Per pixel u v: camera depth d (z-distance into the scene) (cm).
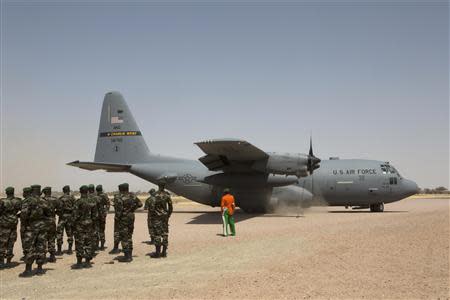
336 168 2338
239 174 2200
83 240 917
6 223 952
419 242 1152
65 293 694
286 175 2070
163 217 1014
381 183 2273
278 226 1628
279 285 718
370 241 1177
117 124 2620
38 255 849
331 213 2327
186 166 2447
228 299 636
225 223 1389
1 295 689
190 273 828
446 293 654
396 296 641
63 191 1155
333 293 661
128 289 712
